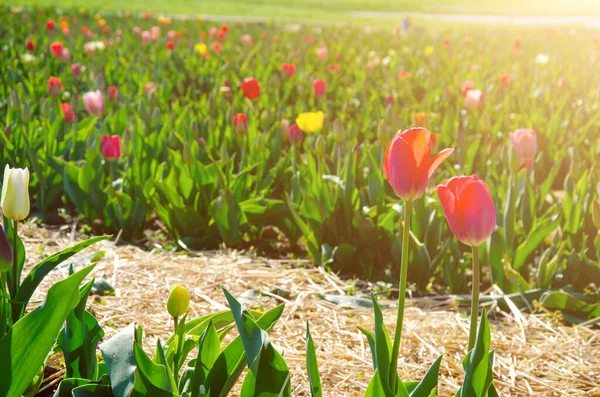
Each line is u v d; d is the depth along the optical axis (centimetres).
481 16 1587
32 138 281
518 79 533
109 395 128
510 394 168
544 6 1922
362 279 227
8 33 682
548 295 197
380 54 676
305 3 1789
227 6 1577
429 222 221
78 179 257
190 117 326
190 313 193
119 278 212
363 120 379
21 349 123
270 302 201
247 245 255
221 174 251
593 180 242
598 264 209
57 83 322
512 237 213
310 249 235
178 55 555
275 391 124
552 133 355
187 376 135
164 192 244
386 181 264
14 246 141
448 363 176
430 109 433
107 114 359
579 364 178
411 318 196
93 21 894
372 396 125
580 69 554
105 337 177
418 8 1756
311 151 260
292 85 453
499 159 301
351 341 184
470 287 224
